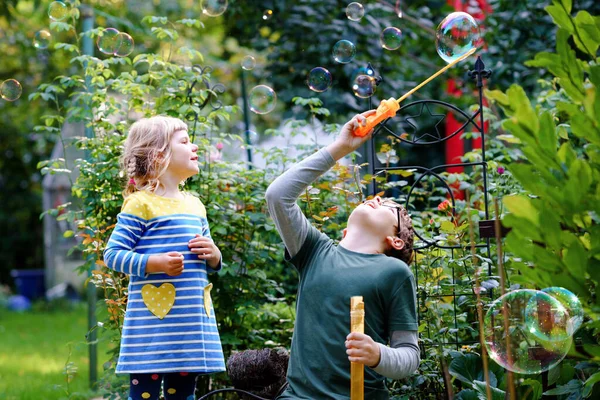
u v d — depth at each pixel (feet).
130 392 9.48
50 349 28.55
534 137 6.88
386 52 24.91
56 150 41.78
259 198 13.76
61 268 49.11
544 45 21.39
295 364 8.65
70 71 47.83
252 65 14.99
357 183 12.57
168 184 9.80
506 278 10.61
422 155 33.47
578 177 6.78
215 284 13.28
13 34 45.01
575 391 9.02
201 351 9.16
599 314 7.43
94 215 13.48
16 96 14.39
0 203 58.44
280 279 16.17
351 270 8.72
